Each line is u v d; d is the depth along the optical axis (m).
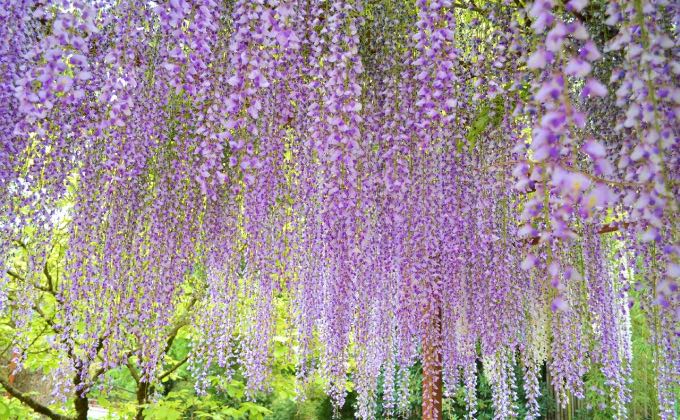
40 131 1.86
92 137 2.12
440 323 2.80
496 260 2.37
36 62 1.76
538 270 2.34
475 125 2.41
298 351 2.93
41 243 2.34
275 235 2.47
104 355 2.32
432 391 2.90
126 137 2.07
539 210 1.18
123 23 1.82
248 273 2.63
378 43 2.26
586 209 1.01
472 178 2.42
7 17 1.83
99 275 2.25
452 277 2.53
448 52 1.68
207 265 2.70
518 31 1.94
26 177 2.14
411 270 2.28
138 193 2.35
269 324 2.76
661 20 1.42
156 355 2.44
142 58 2.01
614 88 1.91
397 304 2.53
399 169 2.11
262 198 2.31
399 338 2.79
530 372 2.70
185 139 2.33
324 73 1.88
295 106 2.31
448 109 2.00
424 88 1.78
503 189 2.26
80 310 2.43
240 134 1.97
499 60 2.05
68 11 1.55
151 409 3.84
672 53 1.40
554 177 0.98
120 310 2.30
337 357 2.58
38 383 4.96
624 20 1.24
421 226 2.23
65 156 2.17
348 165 1.87
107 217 2.28
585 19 1.92
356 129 1.81
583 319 2.57
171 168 2.38
